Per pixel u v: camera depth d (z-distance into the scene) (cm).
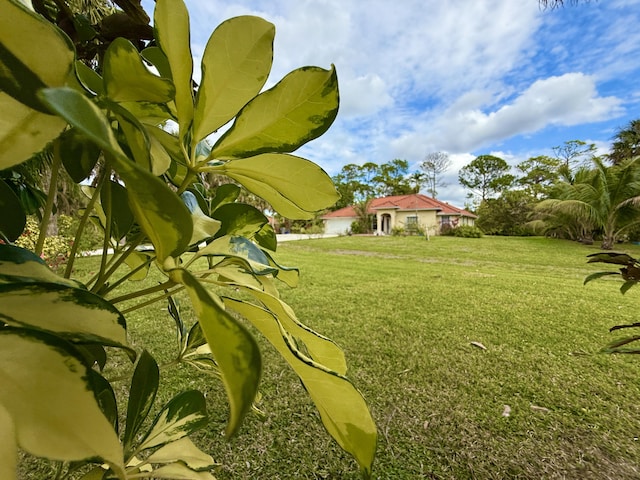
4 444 18
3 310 21
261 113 29
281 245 1313
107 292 33
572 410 180
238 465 140
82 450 19
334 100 29
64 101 14
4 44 19
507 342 278
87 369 21
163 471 38
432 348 264
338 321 331
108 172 33
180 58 27
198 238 36
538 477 136
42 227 31
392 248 1208
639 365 233
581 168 1348
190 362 52
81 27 52
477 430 164
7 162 20
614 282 586
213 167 32
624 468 140
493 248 1198
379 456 147
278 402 185
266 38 27
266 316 29
